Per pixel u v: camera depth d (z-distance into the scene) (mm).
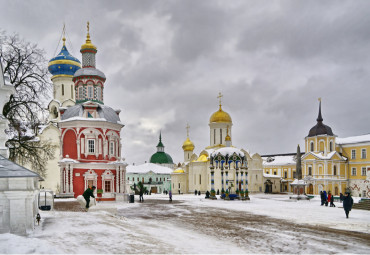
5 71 26812
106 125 46688
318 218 23969
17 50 27438
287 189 90250
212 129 80000
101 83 51438
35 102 27500
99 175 45125
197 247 13086
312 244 14367
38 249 9688
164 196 65438
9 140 27641
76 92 51031
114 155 47750
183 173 85562
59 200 38031
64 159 43875
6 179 12891
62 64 60531
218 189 71375
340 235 16672
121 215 24578
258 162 83375
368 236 16500
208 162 75625
